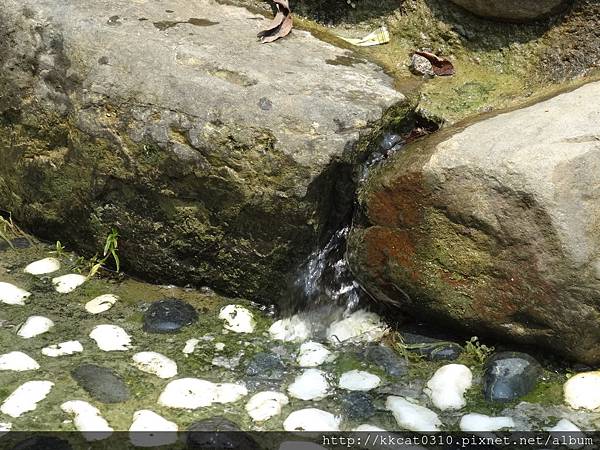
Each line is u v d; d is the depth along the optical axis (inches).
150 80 139.5
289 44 154.9
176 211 141.8
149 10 154.3
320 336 138.6
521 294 126.3
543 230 122.7
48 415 119.9
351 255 137.2
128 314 142.3
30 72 147.8
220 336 137.9
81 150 144.7
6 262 153.4
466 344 133.2
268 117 134.3
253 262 141.4
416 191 129.0
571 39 154.3
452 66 158.1
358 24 168.4
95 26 145.7
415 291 133.4
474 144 128.8
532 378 127.3
